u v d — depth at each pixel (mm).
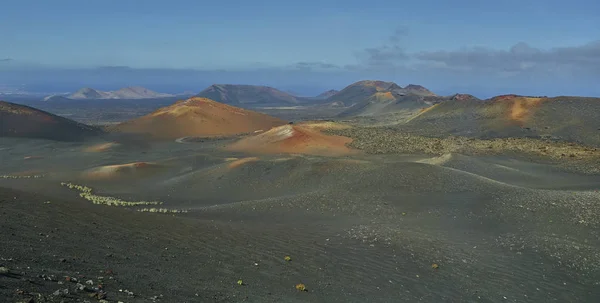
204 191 44094
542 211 27438
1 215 19578
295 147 76062
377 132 97125
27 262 12953
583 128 95938
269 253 20062
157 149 91938
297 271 17781
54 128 102938
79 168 65812
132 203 36594
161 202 38969
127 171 55844
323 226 26422
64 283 11562
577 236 23062
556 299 16234
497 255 20812
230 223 27266
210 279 15430
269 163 51000
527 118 107875
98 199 36906
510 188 34594
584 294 16688
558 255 20578
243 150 77938
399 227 25781
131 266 15344
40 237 16953
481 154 68625
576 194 30984
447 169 40406
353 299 15188
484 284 17406
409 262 19672
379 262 19547
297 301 14281
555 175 51438
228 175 48719
